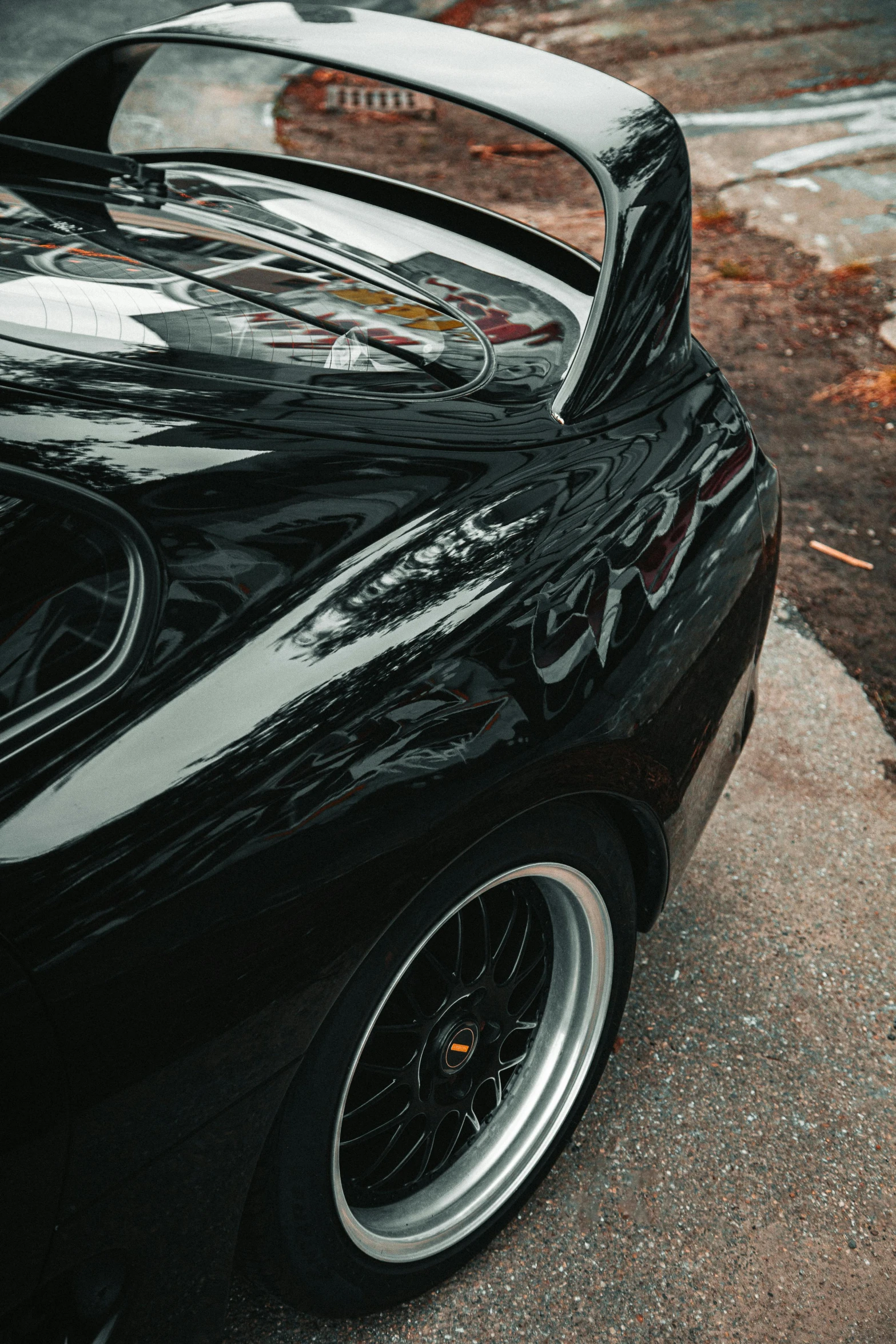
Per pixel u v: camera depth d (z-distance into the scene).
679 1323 1.53
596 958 1.55
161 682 1.00
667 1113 1.81
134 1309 1.10
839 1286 1.60
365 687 1.10
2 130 2.04
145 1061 0.96
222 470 1.08
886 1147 1.80
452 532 1.22
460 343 1.45
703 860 2.31
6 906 0.87
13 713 0.93
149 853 0.95
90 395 1.05
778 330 4.70
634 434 1.47
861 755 2.65
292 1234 1.24
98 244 1.40
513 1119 1.57
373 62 1.62
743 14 9.30
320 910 1.05
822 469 3.74
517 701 1.20
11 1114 0.88
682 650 1.45
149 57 1.94
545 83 1.62
